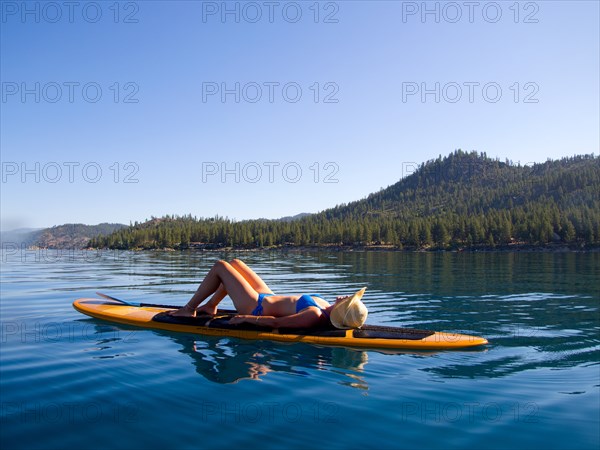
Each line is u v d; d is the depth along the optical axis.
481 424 3.56
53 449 3.16
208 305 7.57
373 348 6.11
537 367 5.15
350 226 137.88
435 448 3.16
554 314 8.97
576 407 3.91
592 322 8.03
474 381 4.66
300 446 3.18
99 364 5.26
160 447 3.18
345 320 6.60
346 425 3.54
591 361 5.39
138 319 7.61
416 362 5.39
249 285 7.18
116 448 3.18
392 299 11.46
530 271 24.25
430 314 9.03
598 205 132.88
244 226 142.50
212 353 5.81
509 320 8.29
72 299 11.00
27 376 4.80
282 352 5.88
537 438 3.31
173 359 5.51
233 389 4.41
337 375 4.88
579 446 3.18
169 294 12.51
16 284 15.27
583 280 17.66
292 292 13.48
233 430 3.45
